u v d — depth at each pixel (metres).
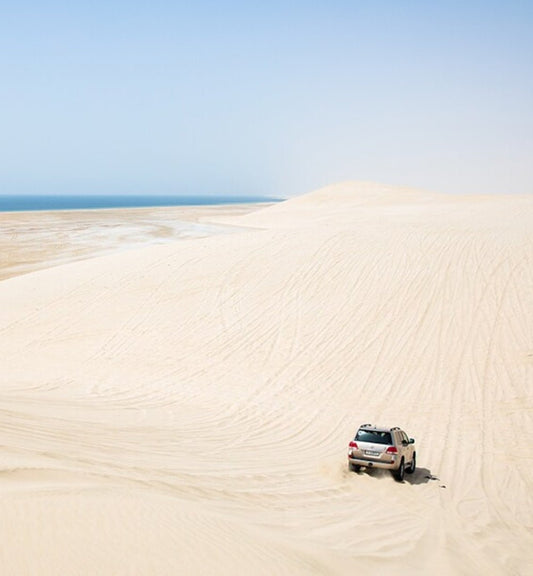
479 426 17.69
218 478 11.53
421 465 15.08
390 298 27.66
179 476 10.82
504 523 11.59
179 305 28.59
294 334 25.27
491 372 21.19
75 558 5.98
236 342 24.91
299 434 17.09
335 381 21.38
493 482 14.07
